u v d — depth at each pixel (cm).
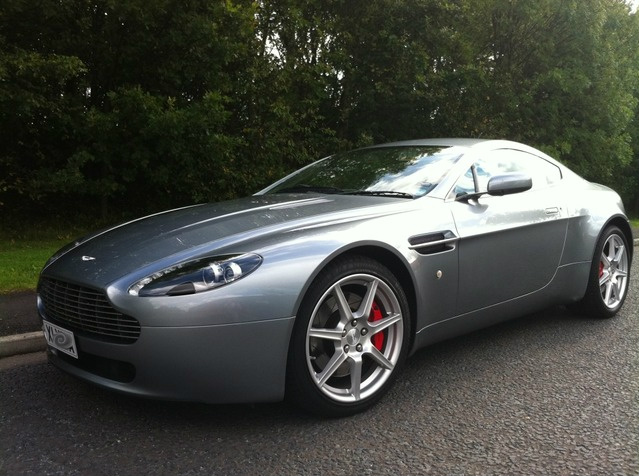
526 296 396
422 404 309
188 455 254
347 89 1212
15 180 965
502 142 427
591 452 258
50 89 933
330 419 290
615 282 480
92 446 262
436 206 344
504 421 289
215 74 983
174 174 1015
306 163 1145
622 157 1558
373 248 302
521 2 1312
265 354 263
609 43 1412
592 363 372
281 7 1069
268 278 263
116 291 259
